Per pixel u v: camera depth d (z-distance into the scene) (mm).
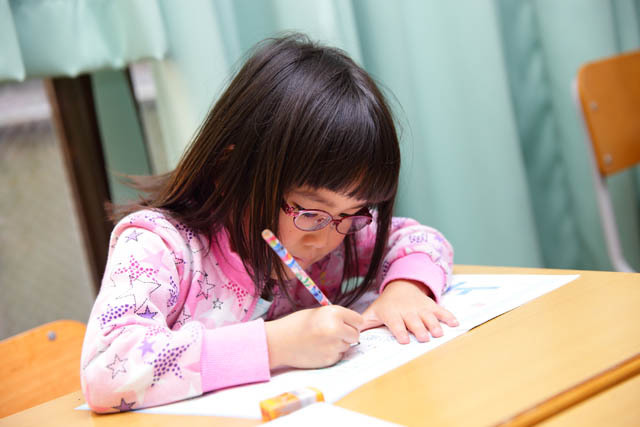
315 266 931
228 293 796
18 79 1116
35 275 1562
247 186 738
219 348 603
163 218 771
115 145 1382
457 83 1525
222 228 791
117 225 752
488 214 1546
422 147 1498
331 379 558
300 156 683
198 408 550
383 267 883
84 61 1193
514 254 1554
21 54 1156
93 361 600
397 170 741
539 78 1720
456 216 1532
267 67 751
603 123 1323
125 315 633
